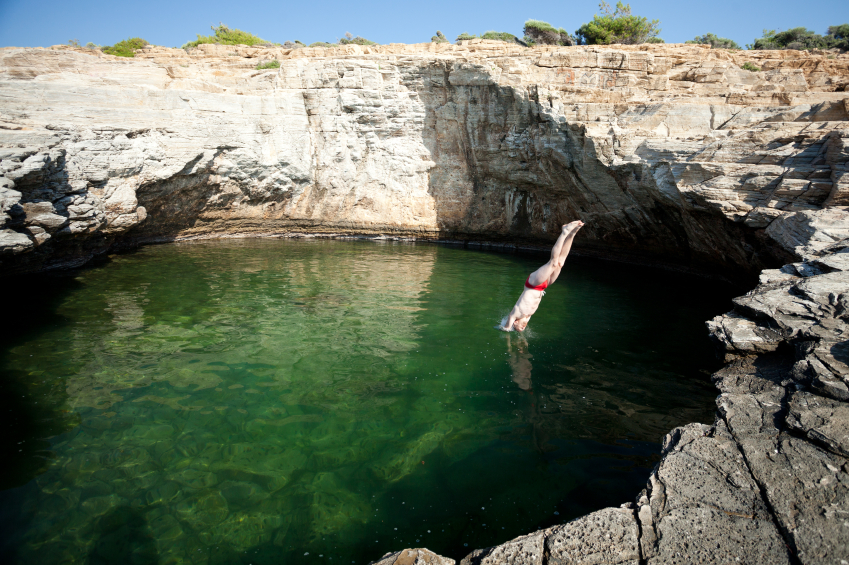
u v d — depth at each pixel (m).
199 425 6.18
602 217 19.44
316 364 8.23
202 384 7.38
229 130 21.64
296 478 5.14
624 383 7.64
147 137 19.19
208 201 22.66
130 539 4.24
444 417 6.48
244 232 25.22
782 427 4.61
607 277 16.78
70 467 5.24
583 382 7.66
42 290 12.88
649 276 17.17
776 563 3.25
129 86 20.36
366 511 4.64
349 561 4.03
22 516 4.48
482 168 23.30
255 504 4.72
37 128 15.70
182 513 4.58
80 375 7.62
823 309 6.36
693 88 18.44
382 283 14.53
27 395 6.90
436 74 22.28
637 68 19.17
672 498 3.95
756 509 3.71
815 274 7.68
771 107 15.05
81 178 15.48
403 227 25.08
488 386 7.46
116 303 11.75
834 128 11.77
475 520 4.50
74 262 16.30
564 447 5.75
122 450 5.59
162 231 22.22
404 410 6.67
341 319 10.77
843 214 9.38
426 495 4.87
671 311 12.16
